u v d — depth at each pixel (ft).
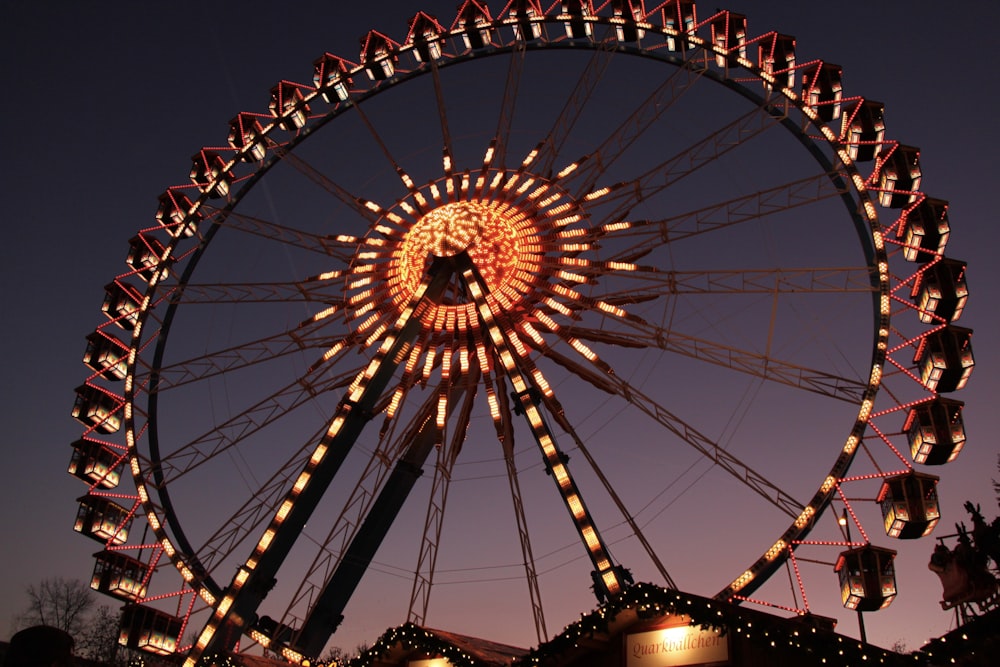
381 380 96.07
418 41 115.75
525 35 113.19
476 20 115.24
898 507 82.69
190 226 113.39
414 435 106.73
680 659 53.83
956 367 87.10
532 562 83.97
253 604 88.53
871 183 101.30
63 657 18.80
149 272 114.62
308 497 91.56
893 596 77.20
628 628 56.29
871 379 87.51
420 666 65.00
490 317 96.89
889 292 90.43
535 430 89.35
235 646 87.30
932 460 86.22
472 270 102.83
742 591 80.79
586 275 101.71
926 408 86.48
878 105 100.89
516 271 103.09
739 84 104.47
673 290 97.30
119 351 111.34
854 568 78.79
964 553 57.21
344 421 93.76
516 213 105.29
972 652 44.21
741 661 52.29
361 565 101.30
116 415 109.81
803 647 49.08
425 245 105.70
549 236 103.81
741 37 106.32
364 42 119.65
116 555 101.60
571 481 85.81
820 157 99.40
